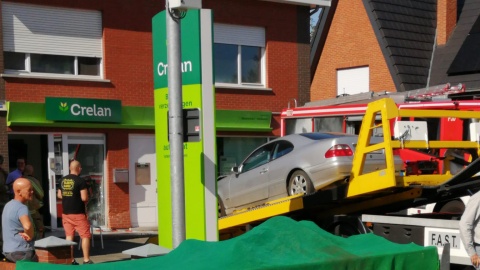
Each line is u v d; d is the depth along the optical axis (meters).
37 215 13.68
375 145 9.63
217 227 10.73
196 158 10.70
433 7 27.81
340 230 10.55
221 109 20.73
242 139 21.47
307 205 10.72
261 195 12.83
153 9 19.59
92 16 18.81
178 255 4.79
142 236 18.06
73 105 18.14
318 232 5.32
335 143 11.59
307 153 11.90
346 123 17.48
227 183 13.59
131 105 19.19
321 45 28.19
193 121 9.83
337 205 11.06
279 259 4.52
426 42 26.44
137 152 19.41
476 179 9.69
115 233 18.30
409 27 26.44
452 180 9.36
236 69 21.33
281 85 21.97
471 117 10.04
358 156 9.90
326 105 19.08
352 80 27.17
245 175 13.17
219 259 4.46
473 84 23.44
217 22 20.89
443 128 13.66
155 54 11.43
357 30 26.81
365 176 9.78
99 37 18.94
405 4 27.05
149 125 19.39
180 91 9.84
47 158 18.02
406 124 9.45
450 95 16.02
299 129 18.75
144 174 19.47
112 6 18.98
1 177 13.64
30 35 17.86
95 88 18.69
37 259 8.85
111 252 15.07
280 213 11.16
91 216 18.73
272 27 21.84
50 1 18.06
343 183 10.91
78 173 12.74
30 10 17.84
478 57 23.83
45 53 18.09
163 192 11.28
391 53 25.28
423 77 25.38
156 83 11.41
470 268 8.71
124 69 19.12
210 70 10.78
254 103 21.44
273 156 12.73
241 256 4.43
